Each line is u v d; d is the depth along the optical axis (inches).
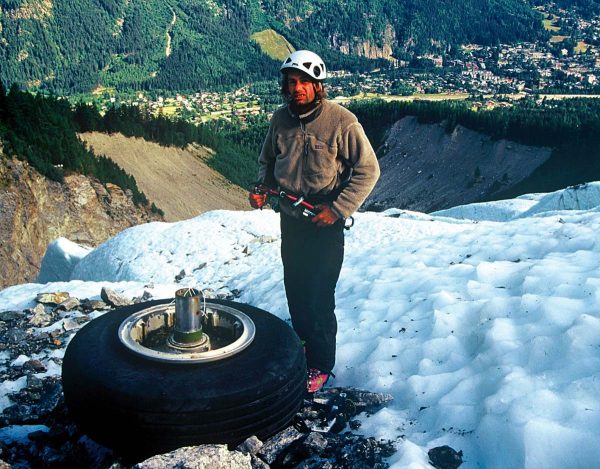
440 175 6259.8
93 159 2802.7
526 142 6136.8
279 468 128.2
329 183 152.8
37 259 2086.6
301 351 141.4
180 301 132.8
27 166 2252.7
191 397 116.4
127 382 118.8
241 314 148.6
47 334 228.7
